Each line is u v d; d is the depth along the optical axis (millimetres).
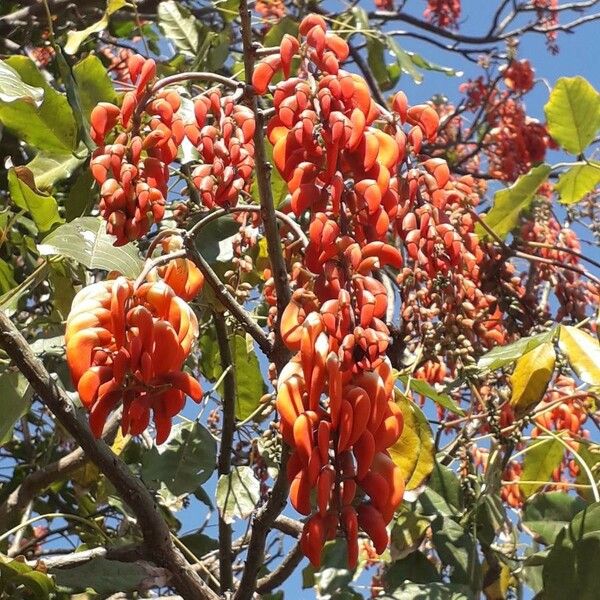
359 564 1362
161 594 1381
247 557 876
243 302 1057
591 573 925
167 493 1087
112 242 877
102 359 633
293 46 705
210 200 737
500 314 1231
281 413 609
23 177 1065
